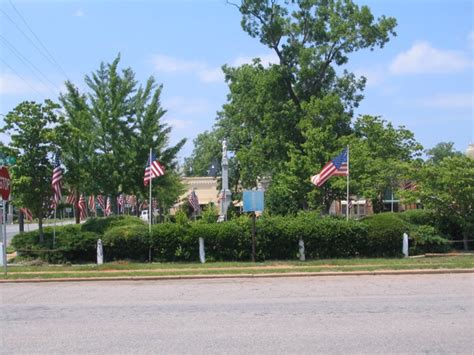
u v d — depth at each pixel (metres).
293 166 30.58
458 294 11.93
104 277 15.67
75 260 19.91
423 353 6.88
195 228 19.44
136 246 19.47
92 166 29.75
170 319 9.34
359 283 14.16
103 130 30.53
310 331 8.18
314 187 29.89
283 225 19.41
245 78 39.84
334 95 35.38
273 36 38.47
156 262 19.30
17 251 20.50
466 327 8.37
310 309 10.16
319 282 14.52
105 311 10.31
